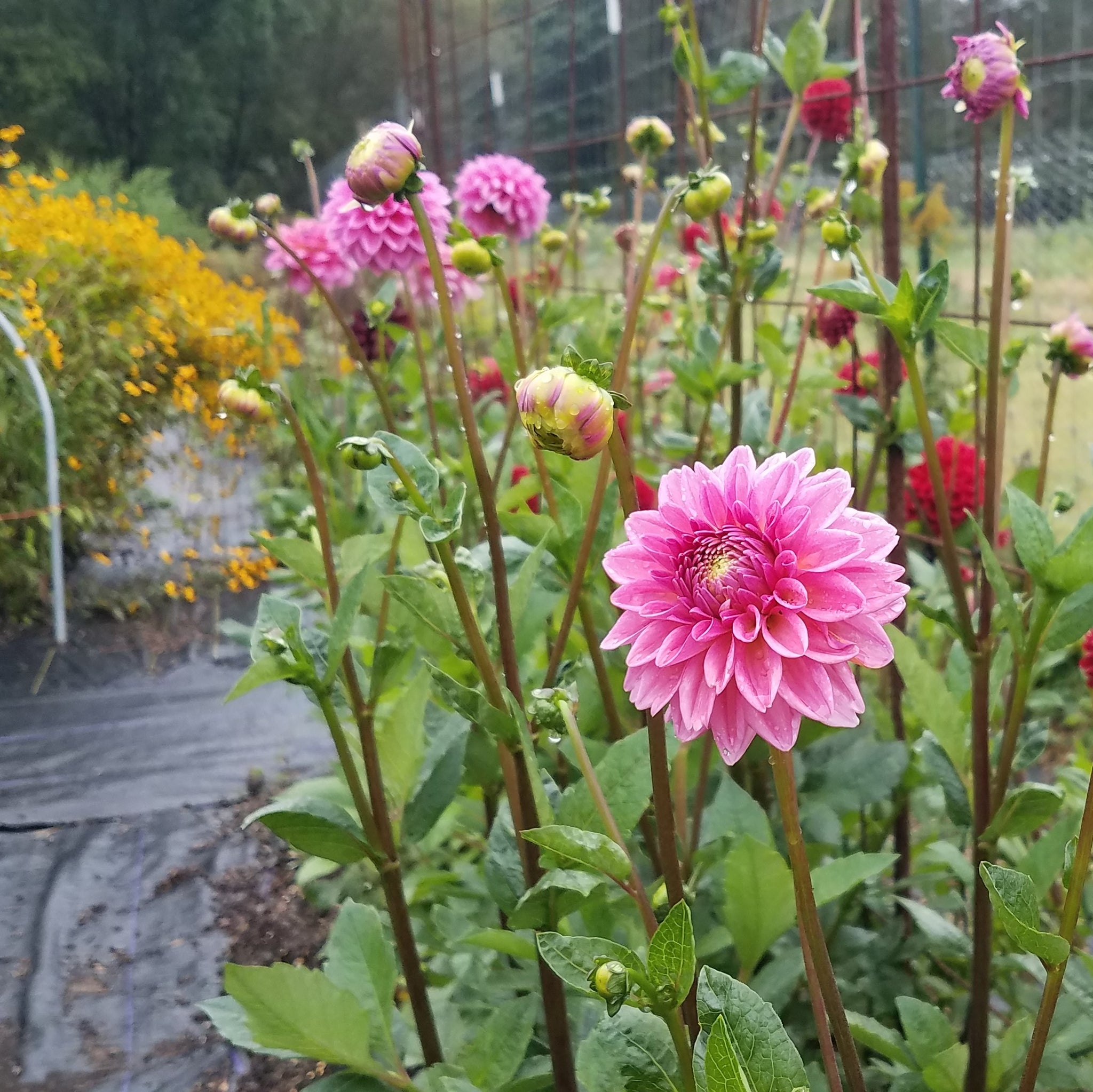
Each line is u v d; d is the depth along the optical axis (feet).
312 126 45.62
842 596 2.27
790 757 2.59
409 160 3.18
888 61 5.23
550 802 3.55
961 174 11.85
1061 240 11.97
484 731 4.59
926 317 3.65
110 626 14.17
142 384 15.10
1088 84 12.54
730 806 4.29
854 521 2.43
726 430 6.46
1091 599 3.48
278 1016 3.37
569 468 4.70
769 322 6.62
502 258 4.40
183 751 10.53
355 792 3.50
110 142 44.27
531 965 4.69
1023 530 3.38
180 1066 6.44
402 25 14.80
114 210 25.82
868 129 6.31
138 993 7.10
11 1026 6.83
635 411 10.52
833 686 2.35
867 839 5.98
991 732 5.60
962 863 4.15
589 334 6.80
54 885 8.34
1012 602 3.51
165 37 43.42
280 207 8.02
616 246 12.22
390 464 3.01
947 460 6.42
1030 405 11.86
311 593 9.28
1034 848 3.98
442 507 3.20
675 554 2.50
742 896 3.75
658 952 2.33
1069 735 8.38
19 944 7.65
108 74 43.27
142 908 8.04
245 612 14.56
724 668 2.35
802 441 6.37
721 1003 2.34
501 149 21.29
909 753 5.47
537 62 20.67
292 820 3.46
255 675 3.38
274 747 10.53
